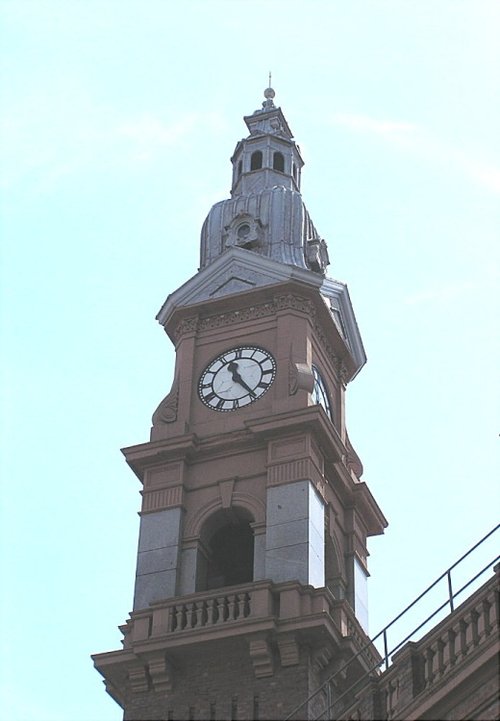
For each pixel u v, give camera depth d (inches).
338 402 2516.0
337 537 2333.9
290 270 2482.8
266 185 2723.9
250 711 2011.6
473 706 1370.6
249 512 2246.6
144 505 2297.0
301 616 2066.9
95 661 2113.7
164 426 2377.0
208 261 2623.0
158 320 2544.3
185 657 2095.2
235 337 2460.6
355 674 2094.0
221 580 2272.4
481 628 1471.5
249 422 2300.7
